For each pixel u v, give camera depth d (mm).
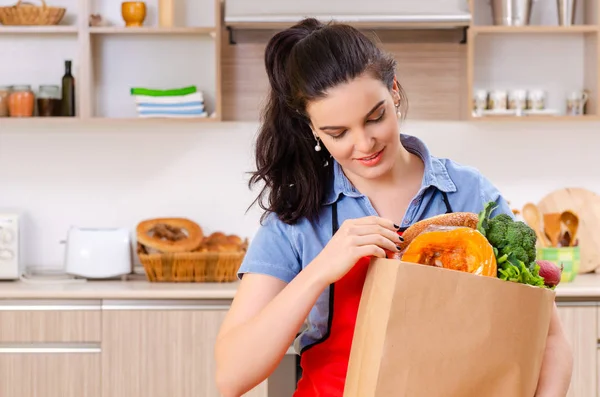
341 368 1485
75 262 3697
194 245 3654
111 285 3559
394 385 1225
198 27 3721
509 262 1266
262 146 1583
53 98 3770
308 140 1553
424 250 1262
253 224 3973
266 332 1375
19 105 3723
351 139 1405
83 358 3381
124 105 3945
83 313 3379
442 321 1223
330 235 1564
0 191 3963
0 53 3943
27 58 3945
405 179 1585
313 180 1557
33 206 3971
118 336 3379
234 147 3959
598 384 3344
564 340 1418
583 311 3350
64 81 3773
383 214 1573
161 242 3627
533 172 3965
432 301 1219
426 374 1228
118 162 3965
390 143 1419
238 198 3967
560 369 1375
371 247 1319
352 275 1484
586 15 3879
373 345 1246
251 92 3926
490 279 1228
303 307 1357
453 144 3955
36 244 3971
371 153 1406
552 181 3969
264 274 1552
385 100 1389
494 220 1308
